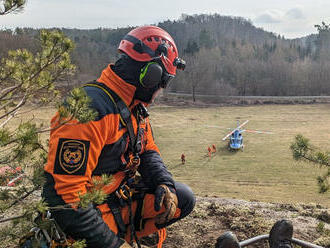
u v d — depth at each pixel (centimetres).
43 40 212
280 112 7844
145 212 232
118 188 214
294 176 3319
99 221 181
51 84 218
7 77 214
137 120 210
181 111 7781
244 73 11712
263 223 363
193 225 358
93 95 188
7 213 295
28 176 194
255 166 3694
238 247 206
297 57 17288
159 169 233
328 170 402
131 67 201
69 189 170
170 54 212
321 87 11088
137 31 210
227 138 5091
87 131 176
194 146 4638
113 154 197
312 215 424
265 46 18900
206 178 3316
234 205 460
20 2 180
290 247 237
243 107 8688
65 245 180
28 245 188
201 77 10488
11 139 170
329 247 326
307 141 400
